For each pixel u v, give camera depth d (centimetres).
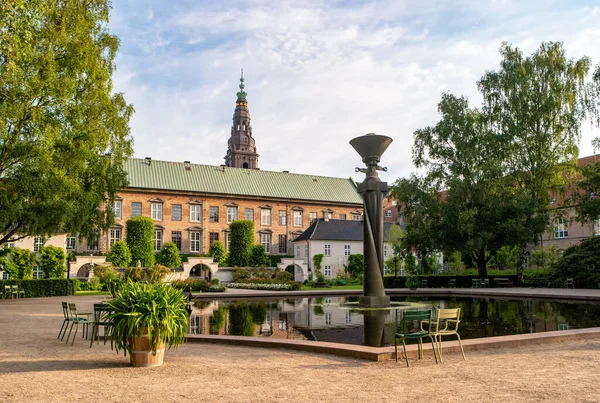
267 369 875
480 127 3853
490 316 1698
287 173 7369
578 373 805
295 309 2059
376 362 930
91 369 882
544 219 3562
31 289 3234
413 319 928
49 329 1459
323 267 5662
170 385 754
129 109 2981
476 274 4322
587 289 3173
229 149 10244
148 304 904
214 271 4791
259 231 6619
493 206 3525
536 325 1455
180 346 1144
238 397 678
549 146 3656
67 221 2619
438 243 3734
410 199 3916
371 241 2156
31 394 698
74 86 2406
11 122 2211
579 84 3638
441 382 756
